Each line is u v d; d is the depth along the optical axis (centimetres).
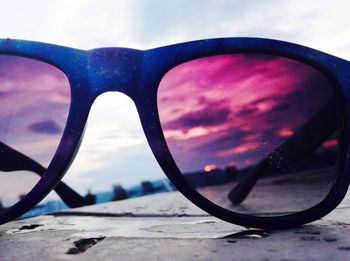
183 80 9
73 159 8
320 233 6
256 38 9
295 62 8
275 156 9
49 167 8
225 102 9
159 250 5
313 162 8
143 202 14
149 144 8
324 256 5
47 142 8
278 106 9
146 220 10
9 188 8
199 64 9
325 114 8
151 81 8
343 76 8
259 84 9
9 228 9
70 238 7
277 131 9
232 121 9
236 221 8
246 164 9
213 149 9
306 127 8
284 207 8
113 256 5
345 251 5
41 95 8
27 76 9
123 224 9
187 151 9
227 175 9
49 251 6
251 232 7
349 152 7
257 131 9
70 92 8
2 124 8
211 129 9
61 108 8
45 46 9
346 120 8
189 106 9
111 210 12
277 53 9
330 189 7
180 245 6
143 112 8
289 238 6
